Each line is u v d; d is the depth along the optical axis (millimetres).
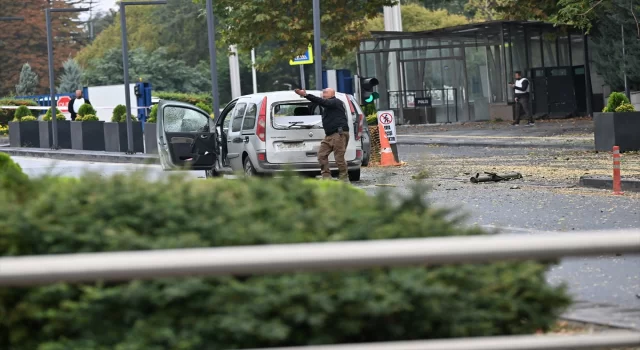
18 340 8523
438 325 9062
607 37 82250
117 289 8359
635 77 81375
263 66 83938
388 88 95875
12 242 8875
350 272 8789
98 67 177875
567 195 34375
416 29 153875
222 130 44375
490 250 5102
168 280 8359
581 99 93625
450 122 96375
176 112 43125
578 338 5750
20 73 182125
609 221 27859
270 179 10852
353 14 81375
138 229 9328
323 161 41156
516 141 63812
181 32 187375
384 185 11172
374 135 52375
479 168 46812
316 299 8508
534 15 78188
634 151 52125
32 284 4840
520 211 30406
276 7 80375
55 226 9000
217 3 82250
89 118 85312
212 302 8414
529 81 90375
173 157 42750
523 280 9656
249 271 4957
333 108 41031
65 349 8219
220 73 181875
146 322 8336
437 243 5090
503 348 5652
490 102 95125
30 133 91188
